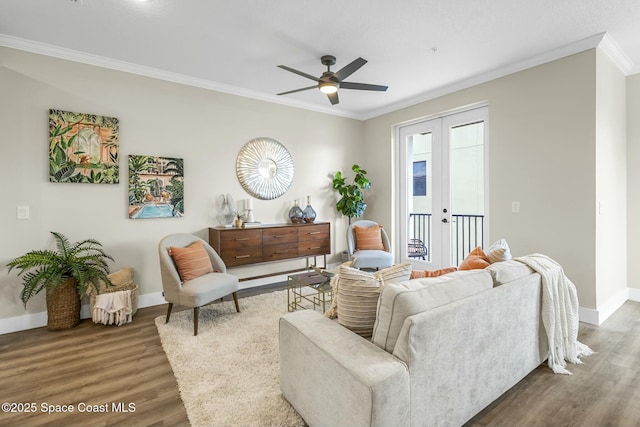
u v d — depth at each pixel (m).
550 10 2.52
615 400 1.89
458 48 3.15
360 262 4.21
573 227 3.14
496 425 1.68
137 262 3.58
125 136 3.49
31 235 3.03
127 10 2.49
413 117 4.79
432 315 1.44
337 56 3.31
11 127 2.93
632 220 3.62
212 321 3.07
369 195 5.59
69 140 3.17
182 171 3.83
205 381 2.06
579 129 3.08
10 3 2.38
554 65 3.25
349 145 5.48
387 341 1.47
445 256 4.59
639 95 3.52
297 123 4.87
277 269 4.70
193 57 3.32
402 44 3.07
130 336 2.79
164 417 1.75
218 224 4.11
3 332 2.88
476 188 4.20
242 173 4.30
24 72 2.98
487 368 1.75
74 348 2.56
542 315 2.17
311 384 1.57
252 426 1.66
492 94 3.79
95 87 3.32
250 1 2.39
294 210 4.64
